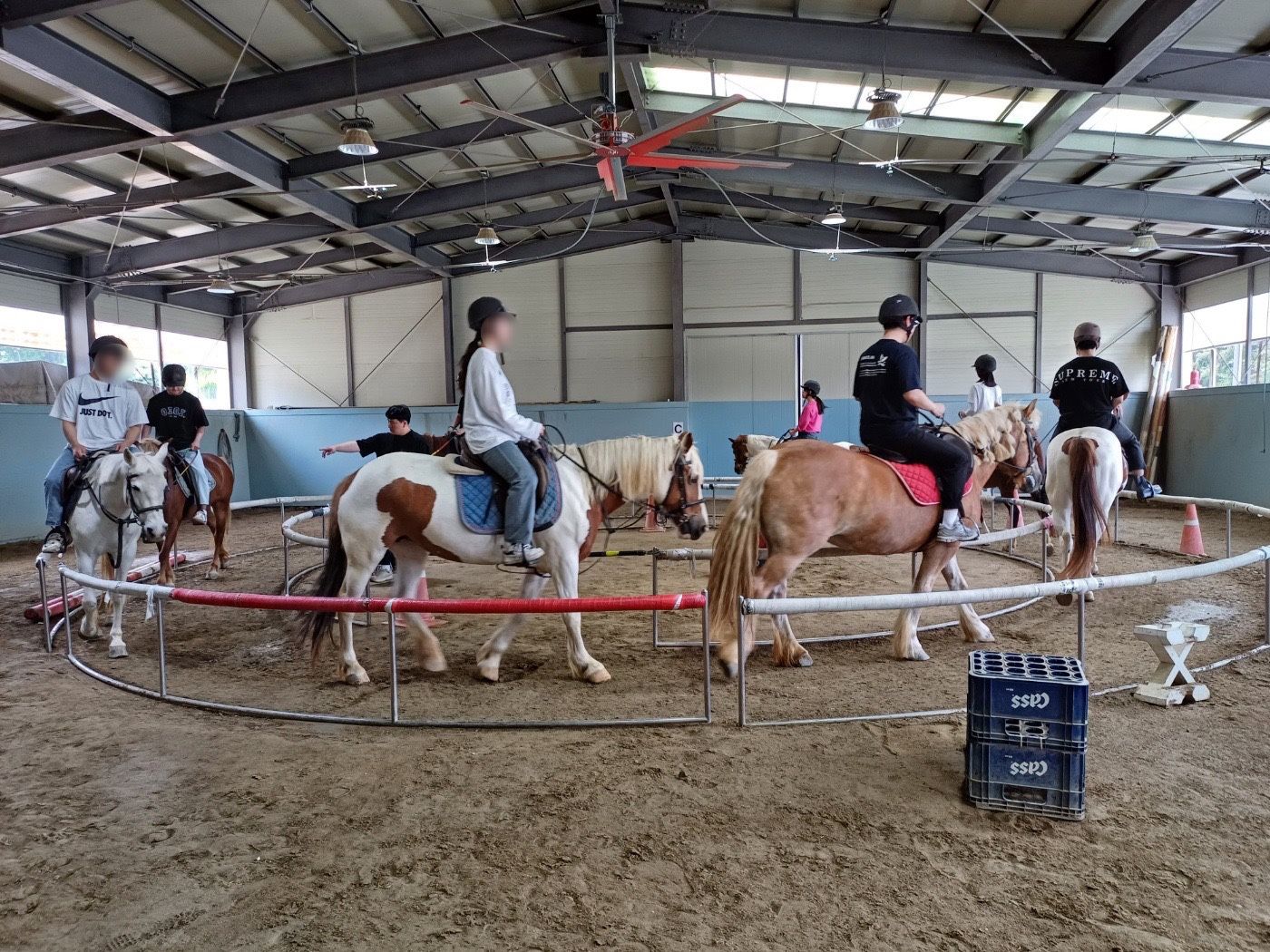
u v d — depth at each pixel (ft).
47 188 34.94
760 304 54.54
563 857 8.35
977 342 52.19
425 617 20.44
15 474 37.52
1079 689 8.82
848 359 53.93
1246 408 40.88
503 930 7.14
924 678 14.26
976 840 8.59
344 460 55.11
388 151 35.19
